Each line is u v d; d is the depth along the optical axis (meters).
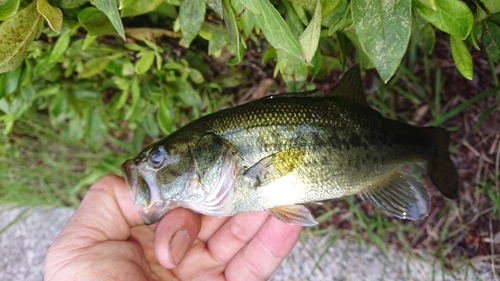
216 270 0.27
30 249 0.41
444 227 0.34
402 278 0.34
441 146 0.26
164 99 0.31
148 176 0.23
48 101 0.35
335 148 0.22
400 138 0.24
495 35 0.21
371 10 0.16
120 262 0.23
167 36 0.29
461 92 0.34
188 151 0.23
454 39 0.21
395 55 0.16
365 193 0.24
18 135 0.39
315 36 0.17
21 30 0.21
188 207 0.24
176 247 0.23
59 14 0.19
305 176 0.22
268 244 0.25
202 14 0.22
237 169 0.22
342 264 0.36
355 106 0.23
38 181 0.41
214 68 0.32
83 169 0.40
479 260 0.33
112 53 0.29
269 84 0.33
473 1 0.20
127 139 0.39
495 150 0.34
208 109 0.32
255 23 0.21
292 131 0.22
